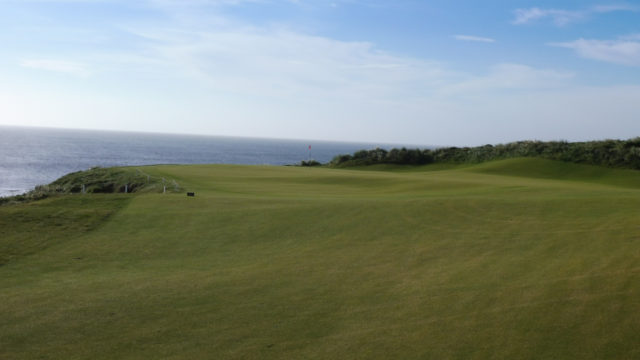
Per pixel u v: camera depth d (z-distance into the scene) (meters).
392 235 15.25
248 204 22.00
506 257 12.24
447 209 18.53
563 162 55.31
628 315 8.39
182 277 11.68
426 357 7.23
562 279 10.31
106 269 12.68
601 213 16.48
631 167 51.06
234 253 14.09
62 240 15.98
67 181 48.44
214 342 7.90
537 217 16.58
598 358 7.07
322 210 19.41
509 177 43.12
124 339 8.06
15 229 17.44
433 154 73.62
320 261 12.75
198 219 18.88
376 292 10.11
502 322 8.35
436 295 9.77
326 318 8.80
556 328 8.05
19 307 9.62
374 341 7.81
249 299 9.91
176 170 49.06
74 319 8.95
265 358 7.32
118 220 19.06
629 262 11.12
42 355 7.52
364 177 40.81
